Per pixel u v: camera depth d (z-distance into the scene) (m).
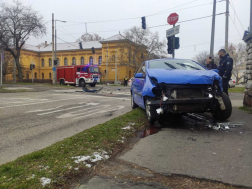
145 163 2.95
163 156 3.17
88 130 4.41
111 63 55.91
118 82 46.03
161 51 46.66
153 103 4.42
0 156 3.39
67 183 2.43
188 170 2.70
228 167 2.74
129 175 2.63
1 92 14.54
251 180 2.42
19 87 19.86
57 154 3.13
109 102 10.05
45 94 14.13
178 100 4.23
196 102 4.28
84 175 2.62
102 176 2.61
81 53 63.41
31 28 31.42
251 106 6.38
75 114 6.91
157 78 4.45
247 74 6.84
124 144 3.75
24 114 6.87
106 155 3.21
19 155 3.43
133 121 5.27
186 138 3.97
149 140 3.93
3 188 2.21
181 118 5.72
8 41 30.48
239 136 3.98
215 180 2.45
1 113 7.00
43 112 7.26
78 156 3.08
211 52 17.50
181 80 4.34
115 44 55.38
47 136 4.46
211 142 3.70
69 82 27.98
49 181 2.39
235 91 16.56
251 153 3.16
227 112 4.94
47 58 69.06
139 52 48.31
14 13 30.41
